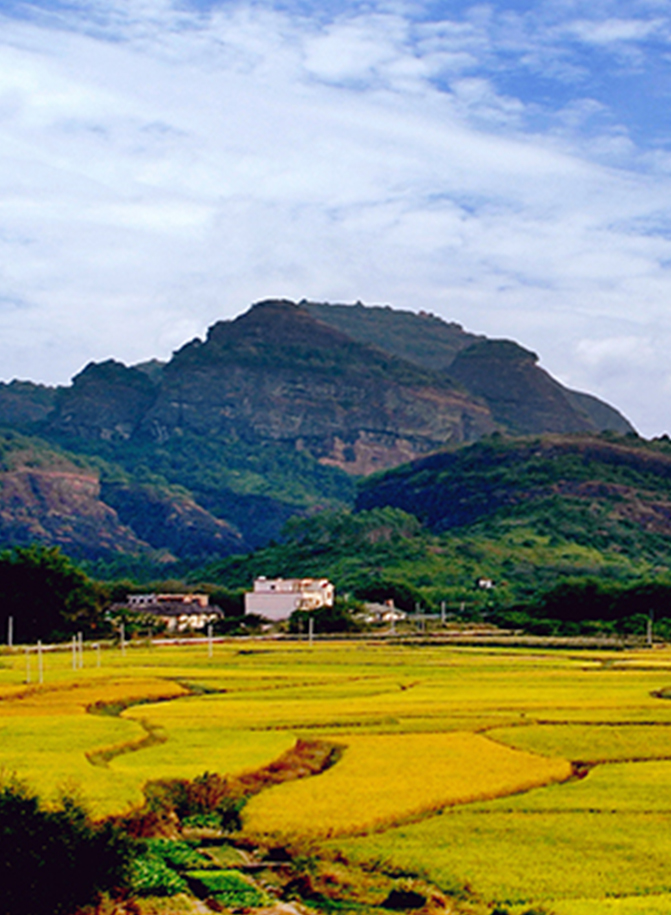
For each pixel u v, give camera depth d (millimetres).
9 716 115625
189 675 165875
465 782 82688
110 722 108875
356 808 74688
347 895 59375
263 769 87000
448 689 144875
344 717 115812
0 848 55688
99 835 58250
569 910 54938
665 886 59219
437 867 62469
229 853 66938
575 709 122188
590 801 77250
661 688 144750
